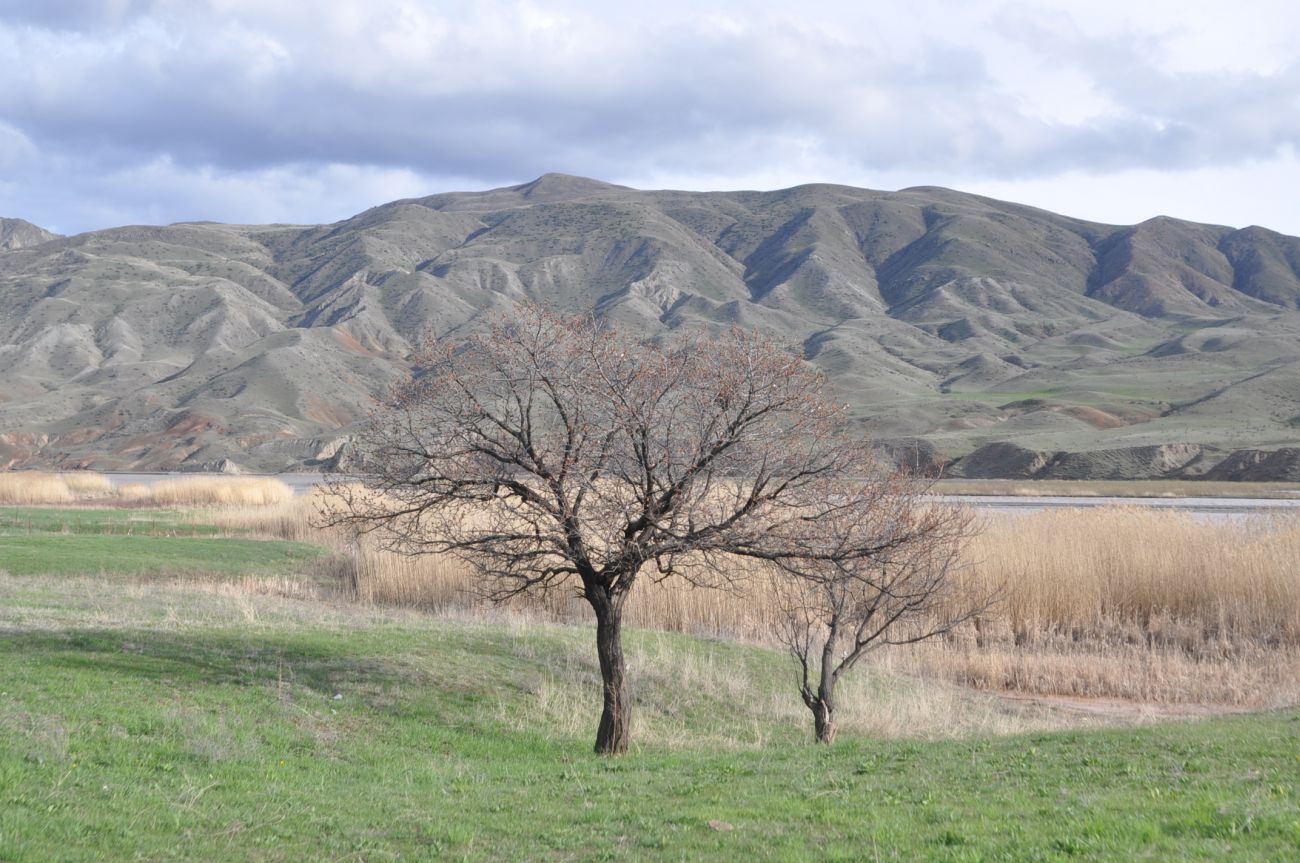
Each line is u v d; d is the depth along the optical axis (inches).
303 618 868.0
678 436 544.4
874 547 576.4
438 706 633.0
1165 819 323.3
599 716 670.5
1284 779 370.0
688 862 324.8
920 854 307.9
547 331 555.2
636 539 553.6
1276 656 962.7
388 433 580.7
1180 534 1221.1
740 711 740.7
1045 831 324.5
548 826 383.9
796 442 560.7
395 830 375.2
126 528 1656.0
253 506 2079.2
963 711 781.9
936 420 5787.4
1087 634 1074.1
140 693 535.2
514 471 579.2
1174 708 810.8
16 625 681.6
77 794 373.1
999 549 1151.0
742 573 1021.8
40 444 6363.2
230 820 369.4
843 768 479.8
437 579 1149.7
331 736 538.0
